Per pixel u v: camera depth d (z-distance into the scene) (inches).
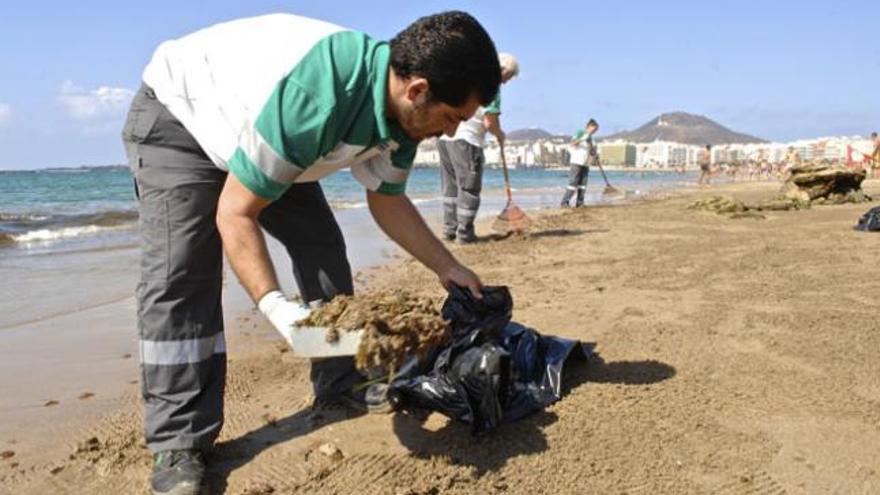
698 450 111.9
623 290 222.4
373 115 97.4
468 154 327.0
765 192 873.5
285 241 129.4
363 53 96.1
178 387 108.7
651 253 296.8
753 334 168.6
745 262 266.4
